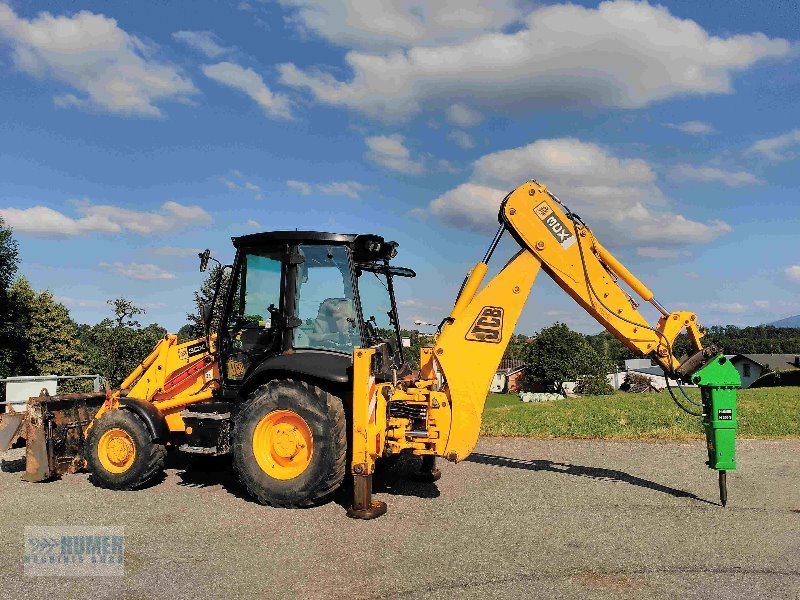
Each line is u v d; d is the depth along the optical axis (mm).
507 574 4207
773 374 44125
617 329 6492
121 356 40562
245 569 4344
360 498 5648
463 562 4441
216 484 7012
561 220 6586
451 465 7906
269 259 6676
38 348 40656
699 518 5504
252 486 6043
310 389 6004
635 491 6504
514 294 6543
